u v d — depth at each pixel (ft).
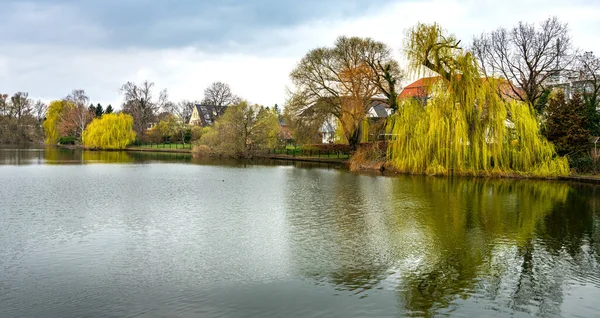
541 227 49.85
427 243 43.19
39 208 59.31
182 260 37.58
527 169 95.76
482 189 79.97
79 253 39.32
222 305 28.50
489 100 94.79
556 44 123.44
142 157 181.57
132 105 283.79
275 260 37.73
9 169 117.50
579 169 96.12
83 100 329.52
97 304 28.48
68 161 151.53
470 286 32.22
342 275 34.19
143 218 53.88
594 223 51.90
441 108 97.76
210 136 197.47
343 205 63.52
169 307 28.09
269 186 85.35
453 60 95.66
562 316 27.63
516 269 35.86
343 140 158.81
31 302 28.76
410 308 28.32
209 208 60.95
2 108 318.24
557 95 102.99
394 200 67.72
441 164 99.96
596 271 35.50
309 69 136.56
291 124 147.84
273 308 28.09
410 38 99.86
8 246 41.19
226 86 298.15
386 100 134.62
